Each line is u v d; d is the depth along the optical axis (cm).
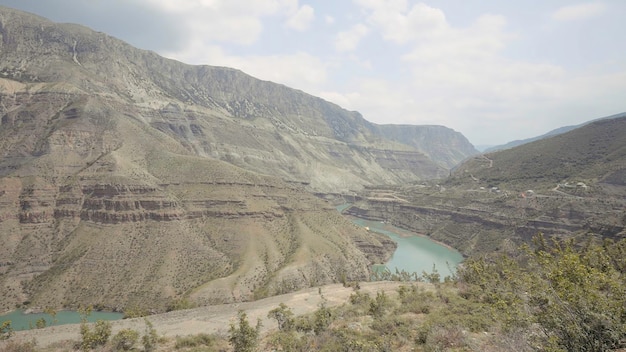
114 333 4028
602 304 1596
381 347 2495
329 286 7169
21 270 11494
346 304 4988
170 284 10994
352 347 2580
